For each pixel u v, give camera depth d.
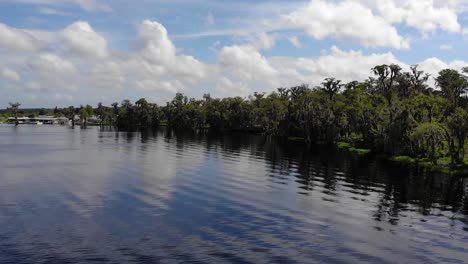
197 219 37.59
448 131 79.12
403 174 67.44
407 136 90.12
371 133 109.88
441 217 40.34
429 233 35.16
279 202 45.06
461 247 31.81
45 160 81.19
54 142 132.25
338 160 85.81
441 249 31.30
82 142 132.88
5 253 28.42
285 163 79.69
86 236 32.25
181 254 28.81
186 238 32.22
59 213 38.94
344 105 130.75
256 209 41.69
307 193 50.38
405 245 32.00
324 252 29.98
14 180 56.69
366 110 115.38
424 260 29.02
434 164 77.50
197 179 59.19
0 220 36.25
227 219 37.78
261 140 146.50
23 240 31.08
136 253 28.84
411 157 89.06
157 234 33.06
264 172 67.50
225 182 57.03
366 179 61.94
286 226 36.06
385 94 131.50
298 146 121.19
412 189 54.38
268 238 32.72
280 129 170.12
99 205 42.34
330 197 48.38
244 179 59.97
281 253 29.48
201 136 169.12
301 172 68.06
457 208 44.12
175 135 176.25
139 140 143.38
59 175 61.56
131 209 40.84
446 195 50.84
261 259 28.23
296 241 32.16
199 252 29.27
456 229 36.41
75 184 54.03
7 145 119.00
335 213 40.97
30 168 69.12
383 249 30.98
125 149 107.31
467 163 75.56
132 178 59.38
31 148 109.12
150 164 75.81
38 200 44.28
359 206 44.19
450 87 109.50
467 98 100.81
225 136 170.00
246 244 31.17
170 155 92.31
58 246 29.92
